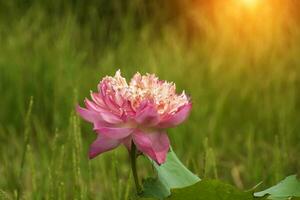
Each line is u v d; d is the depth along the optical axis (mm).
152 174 5660
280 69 7941
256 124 7082
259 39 8375
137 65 8117
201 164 6023
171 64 8375
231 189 2787
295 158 5891
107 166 5918
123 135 2809
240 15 8672
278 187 3104
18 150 6270
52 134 6930
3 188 5035
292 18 8547
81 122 6898
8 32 9273
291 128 6594
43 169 4996
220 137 6949
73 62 8047
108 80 2912
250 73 8055
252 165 5746
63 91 7375
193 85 7723
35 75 7570
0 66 7711
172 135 6520
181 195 2836
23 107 7312
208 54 8734
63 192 4086
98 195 5336
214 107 7352
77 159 4008
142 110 2795
